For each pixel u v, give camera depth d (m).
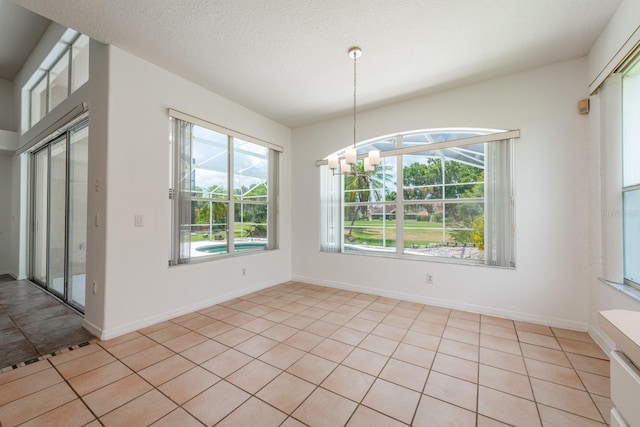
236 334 2.59
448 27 2.24
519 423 1.50
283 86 3.27
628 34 1.88
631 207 2.14
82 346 2.33
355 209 4.21
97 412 1.56
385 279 3.79
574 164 2.66
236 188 3.99
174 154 3.05
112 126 2.50
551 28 2.24
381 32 2.31
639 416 0.65
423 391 1.77
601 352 2.24
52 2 1.96
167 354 2.21
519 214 2.90
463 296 3.22
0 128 5.04
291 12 2.08
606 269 2.31
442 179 3.52
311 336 2.56
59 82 3.84
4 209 5.07
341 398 1.70
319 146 4.46
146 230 2.75
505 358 2.16
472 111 3.17
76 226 3.30
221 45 2.51
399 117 3.67
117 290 2.53
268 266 4.30
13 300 3.54
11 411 1.56
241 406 1.62
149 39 2.42
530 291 2.86
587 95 2.60
